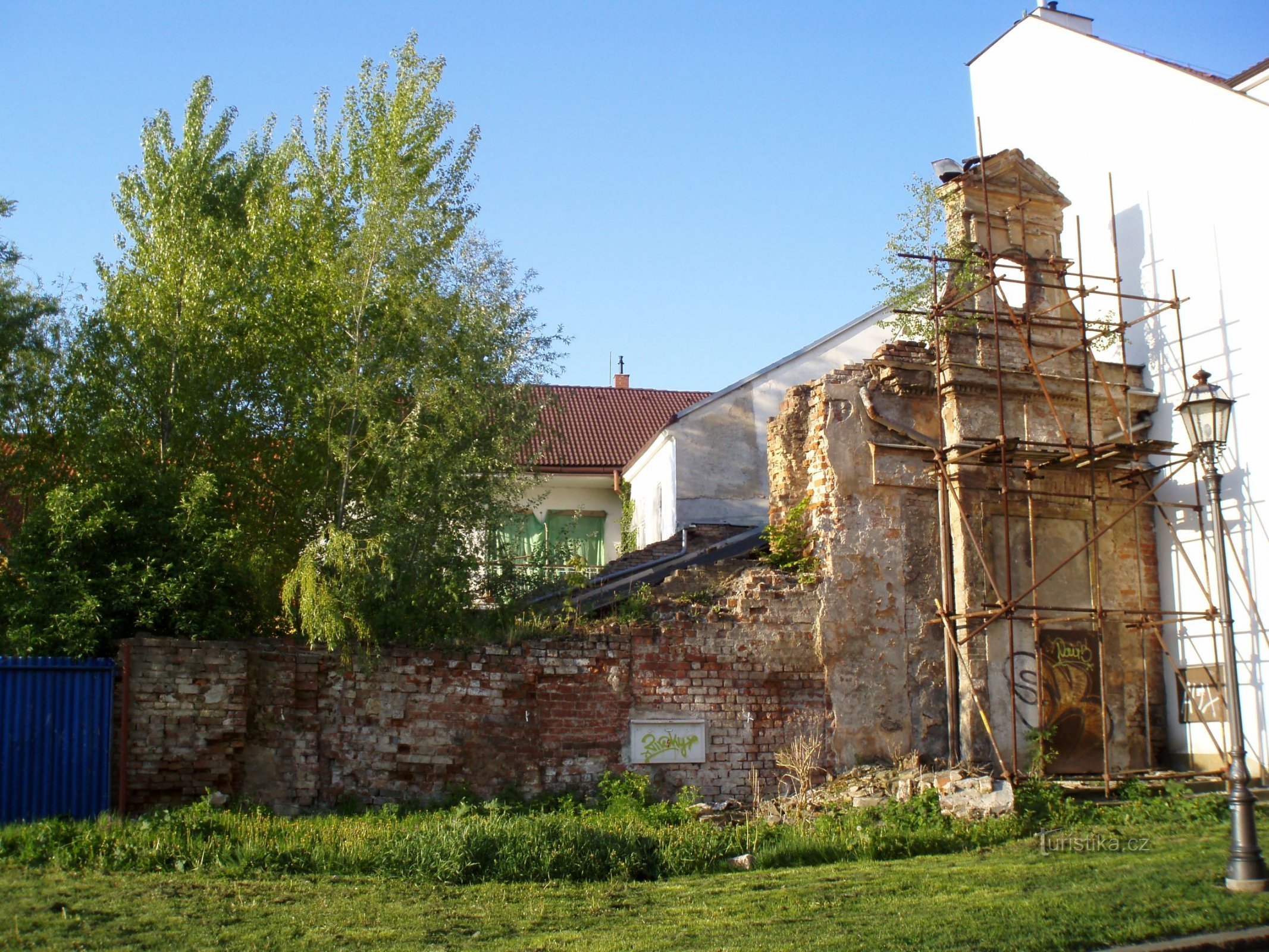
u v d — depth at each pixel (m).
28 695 12.72
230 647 14.02
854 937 8.69
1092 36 21.28
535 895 10.13
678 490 25.45
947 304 17.70
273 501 17.19
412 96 18.23
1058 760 17.50
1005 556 17.05
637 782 15.48
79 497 14.23
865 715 16.95
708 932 8.86
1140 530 18.94
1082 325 17.58
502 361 16.91
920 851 12.66
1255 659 17.34
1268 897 9.80
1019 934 8.73
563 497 31.75
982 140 19.97
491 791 15.28
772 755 16.50
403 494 15.80
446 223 17.66
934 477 17.98
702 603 17.05
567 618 16.64
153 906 9.30
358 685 15.05
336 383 16.41
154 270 17.75
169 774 13.45
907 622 17.45
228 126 19.56
